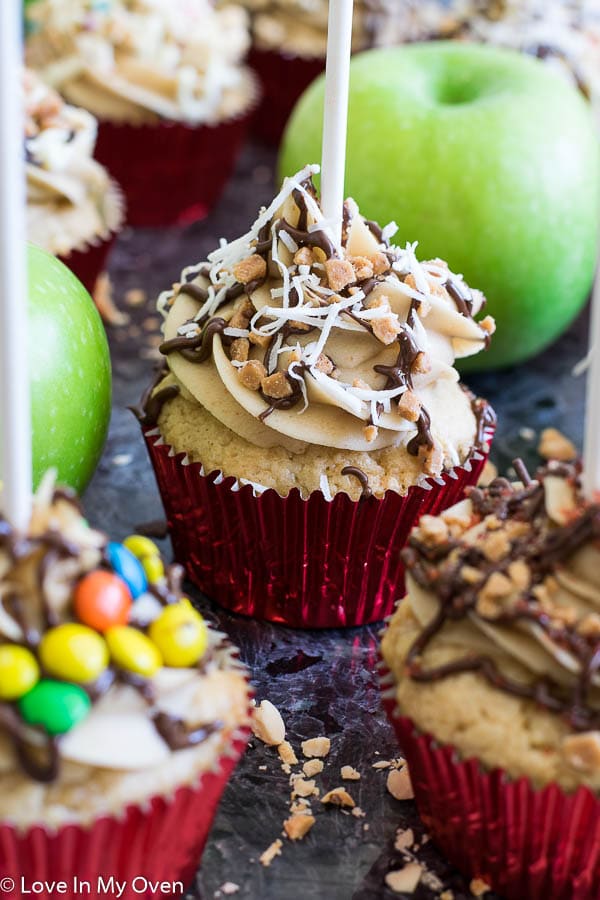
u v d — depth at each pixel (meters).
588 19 0.76
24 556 0.40
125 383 0.62
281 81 0.87
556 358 0.66
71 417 0.50
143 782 0.40
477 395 0.63
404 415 0.48
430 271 0.51
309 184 0.49
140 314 0.67
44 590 0.39
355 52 0.81
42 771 0.39
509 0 0.75
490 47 0.66
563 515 0.41
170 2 0.74
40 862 0.40
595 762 0.40
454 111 0.59
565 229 0.60
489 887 0.43
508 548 0.42
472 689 0.41
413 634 0.43
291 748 0.47
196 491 0.50
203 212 0.79
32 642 0.39
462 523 0.43
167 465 0.51
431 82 0.61
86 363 0.51
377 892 0.43
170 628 0.41
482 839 0.43
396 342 0.49
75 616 0.40
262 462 0.49
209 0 0.83
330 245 0.49
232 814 0.45
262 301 0.49
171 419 0.51
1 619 0.39
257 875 0.43
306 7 0.86
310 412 0.48
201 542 0.51
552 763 0.41
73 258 0.60
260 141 0.91
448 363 0.50
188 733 0.40
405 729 0.42
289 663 0.50
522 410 0.62
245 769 0.46
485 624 0.41
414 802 0.45
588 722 0.40
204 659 0.41
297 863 0.44
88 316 0.52
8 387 0.39
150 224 0.76
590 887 0.43
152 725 0.40
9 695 0.39
